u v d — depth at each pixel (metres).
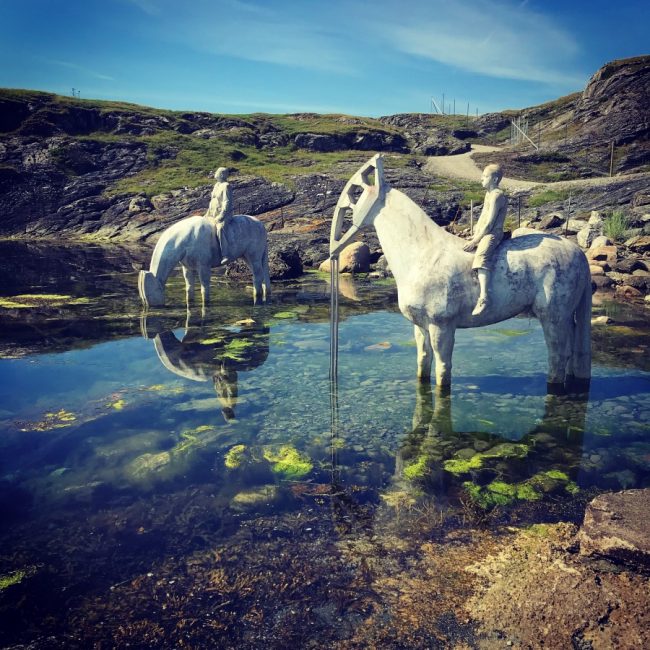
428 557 3.98
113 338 10.20
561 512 4.56
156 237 33.69
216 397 7.32
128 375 8.18
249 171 45.44
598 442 5.89
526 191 33.12
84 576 3.88
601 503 4.15
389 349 9.48
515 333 10.49
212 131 60.59
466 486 5.02
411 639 3.21
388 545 4.14
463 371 8.25
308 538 4.26
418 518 4.50
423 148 65.56
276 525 4.44
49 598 3.67
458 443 5.92
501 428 6.27
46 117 53.56
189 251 12.59
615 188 30.23
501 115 87.69
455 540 4.19
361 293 15.13
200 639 3.28
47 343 9.84
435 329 6.96
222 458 5.62
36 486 5.10
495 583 3.65
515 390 7.44
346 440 6.02
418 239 6.86
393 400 7.15
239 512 4.64
